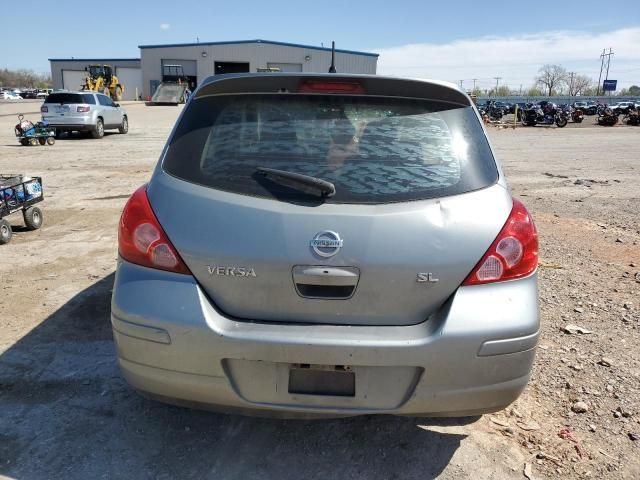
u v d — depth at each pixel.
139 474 2.46
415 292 2.21
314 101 2.53
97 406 2.97
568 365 3.48
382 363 2.15
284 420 2.88
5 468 2.47
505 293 2.24
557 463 2.59
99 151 16.25
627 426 2.87
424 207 2.26
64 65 74.81
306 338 2.14
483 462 2.58
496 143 21.58
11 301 4.40
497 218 2.30
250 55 61.41
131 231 2.35
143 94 63.38
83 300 4.44
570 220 7.74
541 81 97.88
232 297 2.24
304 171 2.35
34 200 6.81
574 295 4.71
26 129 17.45
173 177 2.41
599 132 28.84
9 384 3.17
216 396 2.25
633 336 3.91
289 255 2.18
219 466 2.53
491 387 2.24
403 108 2.54
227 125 2.51
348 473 2.50
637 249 6.20
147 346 2.26
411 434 2.78
